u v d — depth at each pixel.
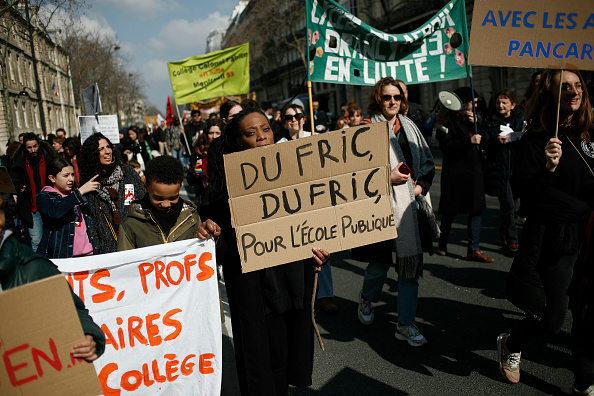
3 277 1.67
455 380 3.04
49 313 1.60
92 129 7.82
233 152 2.42
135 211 2.58
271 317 2.43
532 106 2.83
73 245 3.44
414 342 3.49
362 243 2.52
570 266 2.66
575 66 2.69
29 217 6.12
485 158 5.39
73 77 41.47
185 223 2.62
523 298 2.74
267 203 2.36
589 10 2.67
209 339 2.54
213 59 8.33
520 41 2.71
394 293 4.66
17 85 35.00
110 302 2.41
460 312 4.05
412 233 3.40
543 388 2.89
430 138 5.79
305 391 3.01
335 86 42.12
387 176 2.54
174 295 2.49
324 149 2.42
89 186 3.40
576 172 2.63
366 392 2.97
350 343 3.65
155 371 2.49
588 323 2.38
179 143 14.40
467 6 22.81
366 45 4.38
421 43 4.46
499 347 3.00
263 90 68.38
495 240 6.14
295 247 2.40
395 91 3.49
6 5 17.92
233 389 3.17
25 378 1.59
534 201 2.71
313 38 4.25
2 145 30.70
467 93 5.64
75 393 1.66
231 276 2.43
